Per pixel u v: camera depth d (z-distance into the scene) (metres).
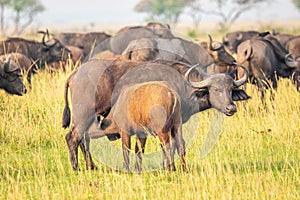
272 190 28.39
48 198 28.23
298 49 66.75
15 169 32.66
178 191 28.78
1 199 28.45
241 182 30.36
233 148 36.72
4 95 47.22
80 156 36.69
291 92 49.66
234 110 33.00
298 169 32.09
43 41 67.19
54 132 40.41
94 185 30.70
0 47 65.44
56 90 47.81
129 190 28.75
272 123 41.12
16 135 39.81
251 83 51.03
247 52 50.75
